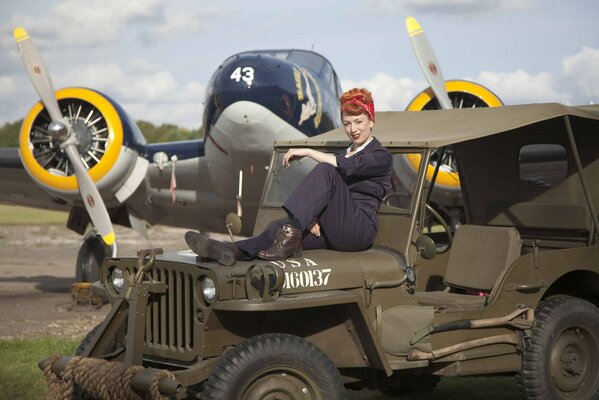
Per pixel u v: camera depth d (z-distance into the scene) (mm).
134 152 12062
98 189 11930
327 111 11445
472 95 11922
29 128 11914
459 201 10375
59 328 9266
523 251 6109
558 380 5137
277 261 4383
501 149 6195
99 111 11875
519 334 5031
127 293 4340
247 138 10883
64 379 4340
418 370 4922
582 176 5438
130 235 32125
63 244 26188
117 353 4719
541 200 6094
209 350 4203
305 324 4535
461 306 5098
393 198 4930
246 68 10742
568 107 5379
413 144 4902
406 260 4730
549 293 5645
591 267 5352
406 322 4602
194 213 13398
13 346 7719
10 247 24750
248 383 4023
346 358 4527
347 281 4480
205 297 4137
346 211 4617
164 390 3885
